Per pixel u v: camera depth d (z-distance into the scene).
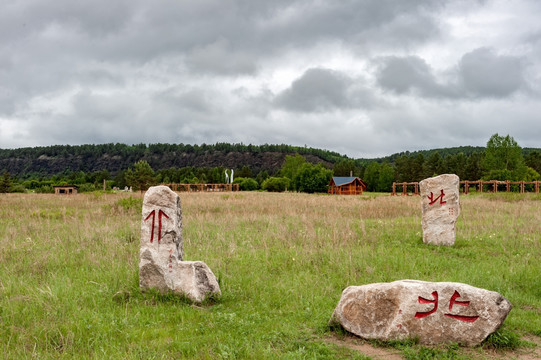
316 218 19.30
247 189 79.31
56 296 7.60
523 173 69.38
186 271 8.07
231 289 8.61
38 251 11.66
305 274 9.68
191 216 19.23
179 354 5.56
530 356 5.74
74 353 5.50
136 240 13.40
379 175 94.38
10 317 6.71
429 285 6.12
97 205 27.28
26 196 39.78
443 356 5.59
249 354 5.51
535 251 12.60
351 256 11.12
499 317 5.97
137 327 6.50
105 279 8.90
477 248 13.22
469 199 34.53
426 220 14.19
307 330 6.46
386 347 5.96
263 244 12.95
